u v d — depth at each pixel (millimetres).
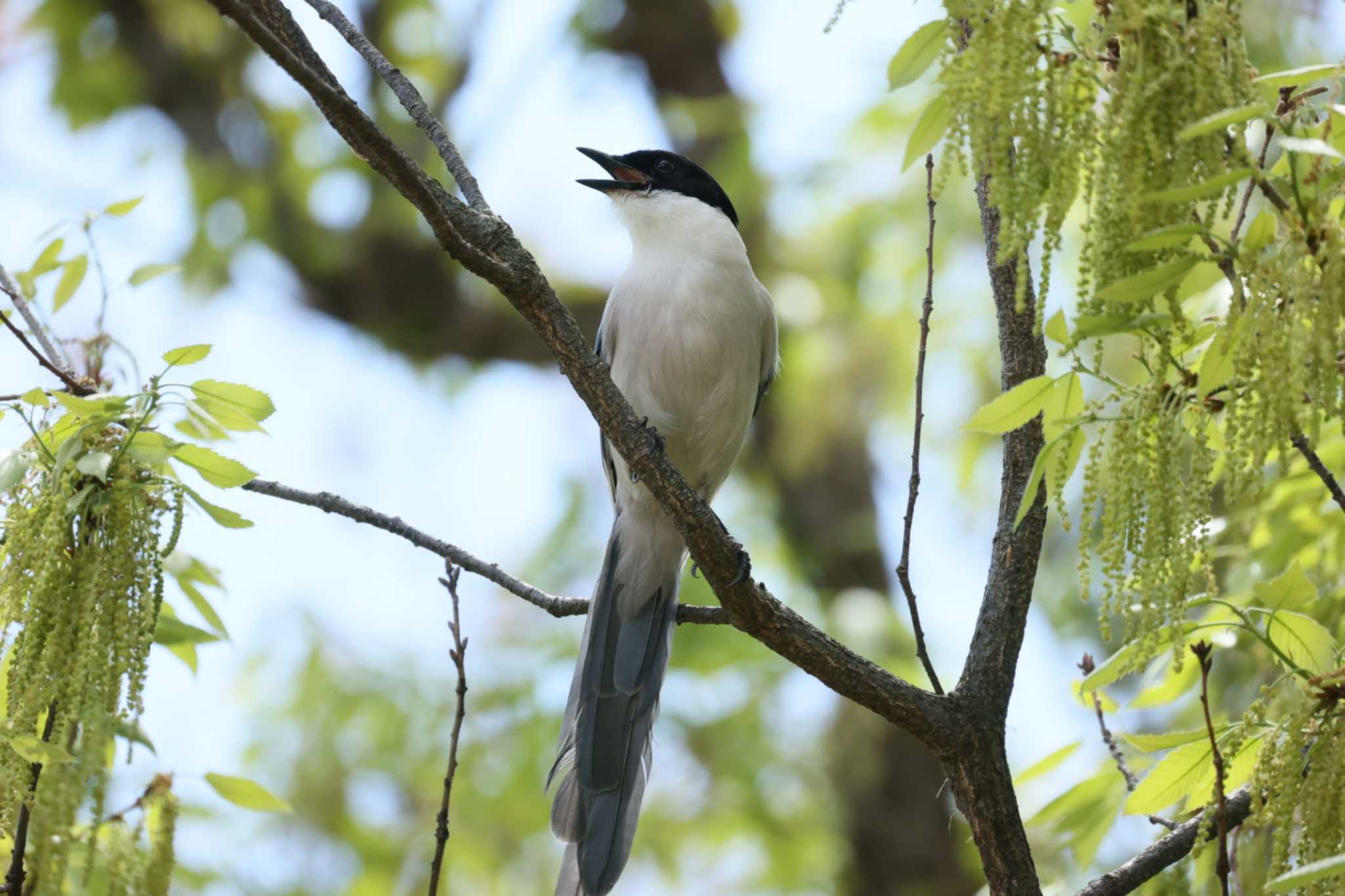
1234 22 4273
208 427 7160
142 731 6348
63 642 5090
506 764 14711
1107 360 10102
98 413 5562
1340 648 5770
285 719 14898
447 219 5832
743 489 18391
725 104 16234
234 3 4977
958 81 4301
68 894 5766
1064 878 7750
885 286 16312
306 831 14148
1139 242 4148
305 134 17484
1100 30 4477
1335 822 4574
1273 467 7801
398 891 13992
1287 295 4086
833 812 15914
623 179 11094
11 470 5465
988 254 6867
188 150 17250
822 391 16281
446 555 7457
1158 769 5590
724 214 10836
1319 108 4766
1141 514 4562
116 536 5262
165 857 5375
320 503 7496
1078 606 12242
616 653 8930
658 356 10062
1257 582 5305
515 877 14359
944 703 6355
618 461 9109
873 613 14734
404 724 15047
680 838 15578
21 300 7312
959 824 15633
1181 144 4137
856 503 17250
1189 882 6227
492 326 17938
